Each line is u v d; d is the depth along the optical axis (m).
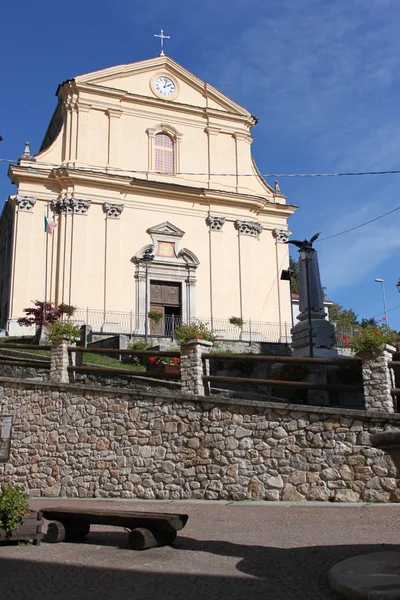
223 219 29.95
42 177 27.08
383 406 9.09
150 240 28.50
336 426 9.12
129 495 10.91
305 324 17.00
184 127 30.67
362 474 8.78
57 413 12.38
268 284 30.45
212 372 14.73
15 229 26.36
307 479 9.18
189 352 11.34
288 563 5.51
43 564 5.96
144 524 6.55
